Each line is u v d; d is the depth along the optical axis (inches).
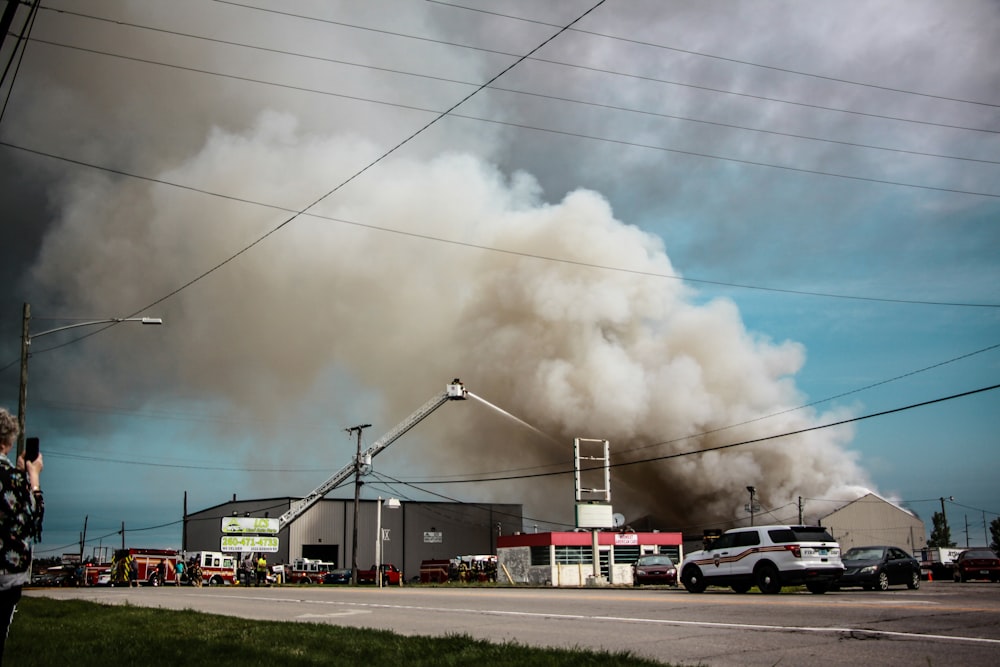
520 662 380.2
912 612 608.7
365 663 398.9
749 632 514.3
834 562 914.7
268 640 494.6
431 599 942.4
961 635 478.6
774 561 914.1
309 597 1062.4
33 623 639.8
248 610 828.6
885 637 474.0
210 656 420.2
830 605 680.4
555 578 2389.3
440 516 3452.3
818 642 461.4
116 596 1189.1
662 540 2573.8
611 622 604.7
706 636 502.9
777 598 801.6
